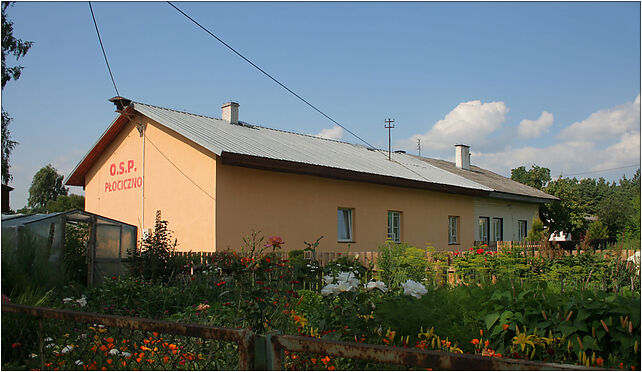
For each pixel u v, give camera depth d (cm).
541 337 396
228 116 1850
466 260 888
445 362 199
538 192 2884
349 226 1720
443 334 452
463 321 463
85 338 451
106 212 1720
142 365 398
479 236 2327
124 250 1173
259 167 1441
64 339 479
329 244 1617
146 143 1589
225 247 1358
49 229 1003
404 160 2364
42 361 351
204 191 1388
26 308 348
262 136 1773
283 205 1504
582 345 378
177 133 1483
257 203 1441
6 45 1155
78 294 857
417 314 465
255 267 481
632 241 1124
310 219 1570
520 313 423
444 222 2106
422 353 203
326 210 1623
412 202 1952
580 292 439
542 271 823
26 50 1173
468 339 442
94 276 1095
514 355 393
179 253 1162
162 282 1012
